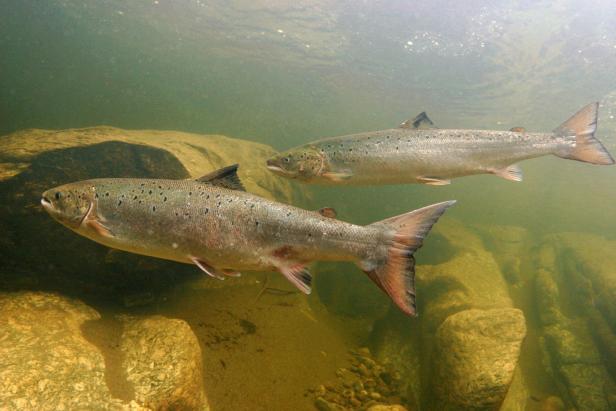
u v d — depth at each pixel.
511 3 3.19
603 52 3.74
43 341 0.73
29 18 8.02
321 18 4.02
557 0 3.10
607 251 2.48
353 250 0.63
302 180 1.01
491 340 1.13
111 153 1.13
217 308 1.22
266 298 1.35
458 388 1.04
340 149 0.99
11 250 0.98
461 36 3.77
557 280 2.30
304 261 0.64
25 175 1.01
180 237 0.63
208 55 7.41
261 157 2.25
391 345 1.46
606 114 4.96
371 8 3.60
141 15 5.46
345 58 5.15
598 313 1.88
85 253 1.05
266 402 0.99
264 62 6.69
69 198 0.64
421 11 3.47
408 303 0.61
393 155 0.96
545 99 5.18
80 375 0.69
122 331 0.88
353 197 4.20
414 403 1.20
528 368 1.65
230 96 15.08
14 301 0.84
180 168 1.21
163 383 0.74
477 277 1.74
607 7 3.11
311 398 1.08
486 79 4.69
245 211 0.63
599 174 7.13
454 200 0.63
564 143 1.01
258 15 4.30
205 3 4.27
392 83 5.77
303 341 1.27
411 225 0.64
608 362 1.62
